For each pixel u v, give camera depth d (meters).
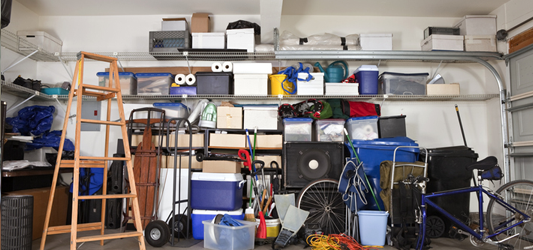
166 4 4.49
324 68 4.66
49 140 4.30
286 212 3.50
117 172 3.97
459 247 3.32
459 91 4.55
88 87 2.80
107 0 4.36
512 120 4.24
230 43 4.38
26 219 2.83
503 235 3.79
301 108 4.26
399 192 3.32
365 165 3.73
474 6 4.50
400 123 4.14
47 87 4.52
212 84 4.32
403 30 4.84
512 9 4.25
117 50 4.77
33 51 4.32
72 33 4.80
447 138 4.73
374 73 4.38
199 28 4.52
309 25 4.84
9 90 4.17
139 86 4.37
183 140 4.15
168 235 3.29
